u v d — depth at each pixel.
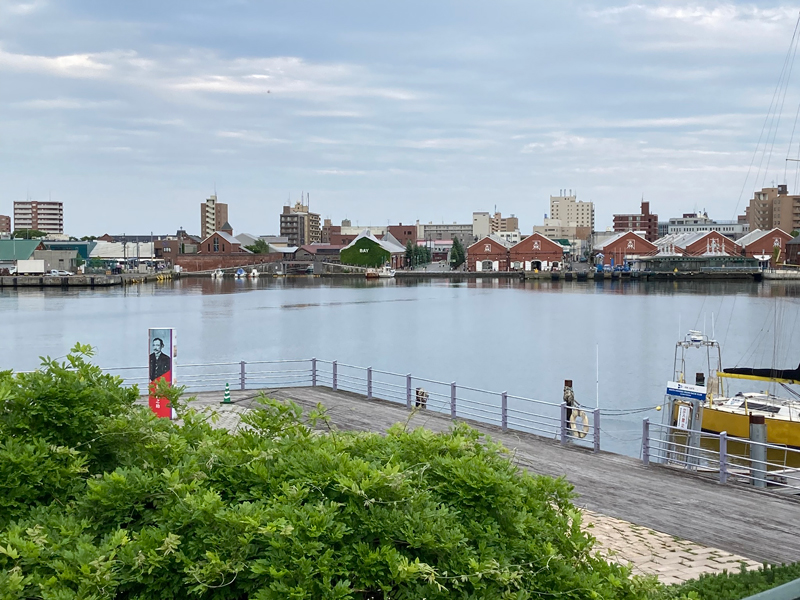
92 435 9.64
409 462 9.20
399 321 105.62
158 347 23.97
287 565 6.92
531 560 7.85
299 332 91.50
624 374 63.03
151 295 155.00
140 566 6.93
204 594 7.07
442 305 132.62
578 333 92.06
